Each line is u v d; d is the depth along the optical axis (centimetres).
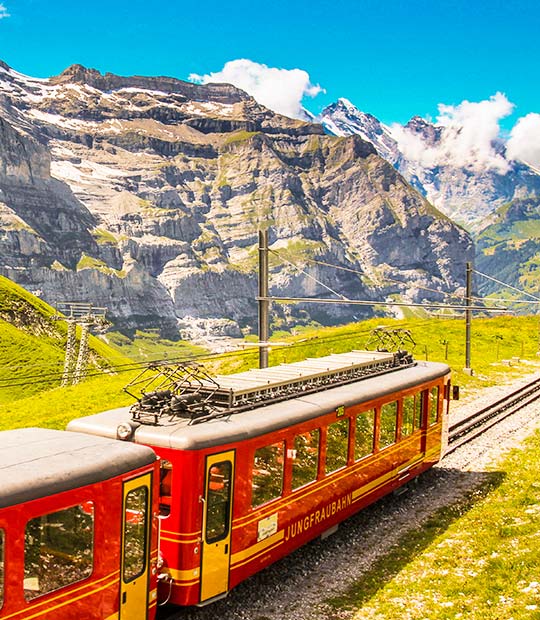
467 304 5119
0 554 945
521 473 2433
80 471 1070
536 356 6569
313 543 1809
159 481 1246
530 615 1305
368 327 7894
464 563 1641
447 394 2552
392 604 1445
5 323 12112
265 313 2570
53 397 4984
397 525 1978
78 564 1059
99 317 9069
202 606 1360
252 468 1429
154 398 1459
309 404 1669
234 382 1645
